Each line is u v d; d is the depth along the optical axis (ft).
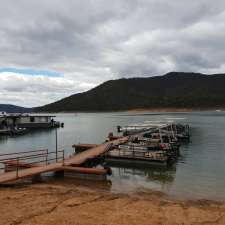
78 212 41.45
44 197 49.47
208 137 177.88
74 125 330.75
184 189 64.28
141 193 60.34
